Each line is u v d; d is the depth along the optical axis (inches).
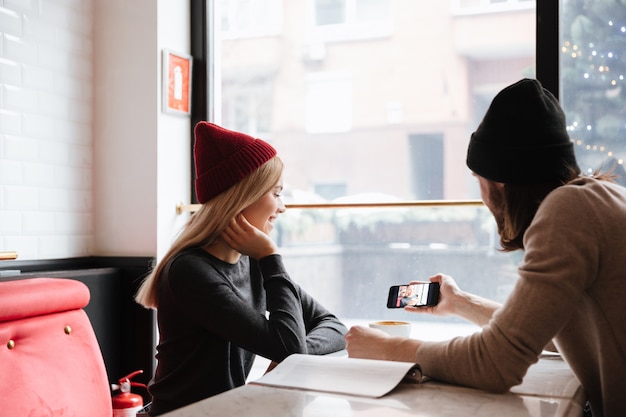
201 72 120.3
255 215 65.6
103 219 117.2
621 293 41.2
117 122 116.0
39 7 106.0
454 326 101.1
